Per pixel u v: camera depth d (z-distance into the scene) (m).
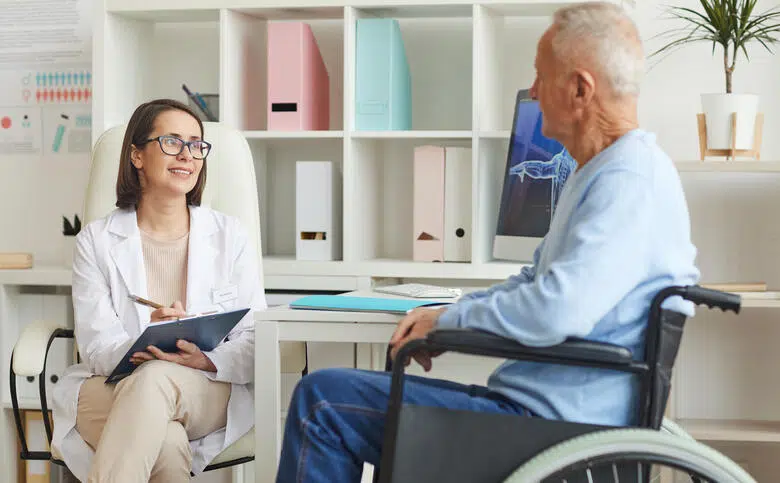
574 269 1.46
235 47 2.99
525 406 1.59
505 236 2.83
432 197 2.90
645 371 1.48
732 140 2.71
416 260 2.92
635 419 1.53
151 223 2.31
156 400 1.96
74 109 3.39
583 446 1.42
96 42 2.97
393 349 1.69
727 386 3.04
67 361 3.04
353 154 2.90
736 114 2.71
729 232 3.03
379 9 2.94
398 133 2.85
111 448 1.90
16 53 3.40
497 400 1.64
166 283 2.29
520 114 2.83
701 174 3.04
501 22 3.03
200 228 2.32
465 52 3.15
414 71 3.19
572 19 1.62
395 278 3.06
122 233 2.27
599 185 1.52
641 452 1.41
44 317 3.06
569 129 1.65
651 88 3.04
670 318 1.52
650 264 1.50
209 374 2.11
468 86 3.15
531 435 1.50
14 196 3.43
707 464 1.40
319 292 2.93
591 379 1.55
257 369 1.96
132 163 2.29
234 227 2.38
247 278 2.35
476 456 1.51
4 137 3.43
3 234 3.43
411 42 3.18
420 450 1.53
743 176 3.02
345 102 2.88
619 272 1.47
